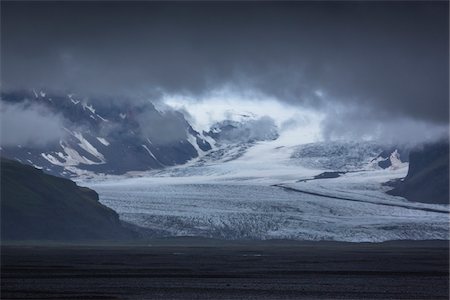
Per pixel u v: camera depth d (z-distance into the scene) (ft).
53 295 253.44
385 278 341.62
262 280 326.85
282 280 327.67
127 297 248.93
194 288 283.79
